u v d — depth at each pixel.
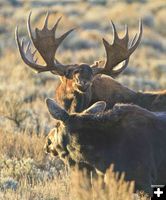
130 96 37.75
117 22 138.62
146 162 29.52
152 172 29.66
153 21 143.38
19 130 46.38
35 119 49.12
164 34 141.25
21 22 122.31
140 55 110.06
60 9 146.75
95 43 112.19
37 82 76.12
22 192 33.84
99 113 29.95
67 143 29.98
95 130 29.66
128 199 28.92
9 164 38.41
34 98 65.81
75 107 37.25
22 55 38.97
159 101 37.41
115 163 29.52
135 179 29.45
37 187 34.50
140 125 29.94
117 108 30.22
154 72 96.06
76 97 37.16
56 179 36.09
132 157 29.50
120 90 37.81
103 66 39.41
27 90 68.69
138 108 30.53
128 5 158.75
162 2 163.50
